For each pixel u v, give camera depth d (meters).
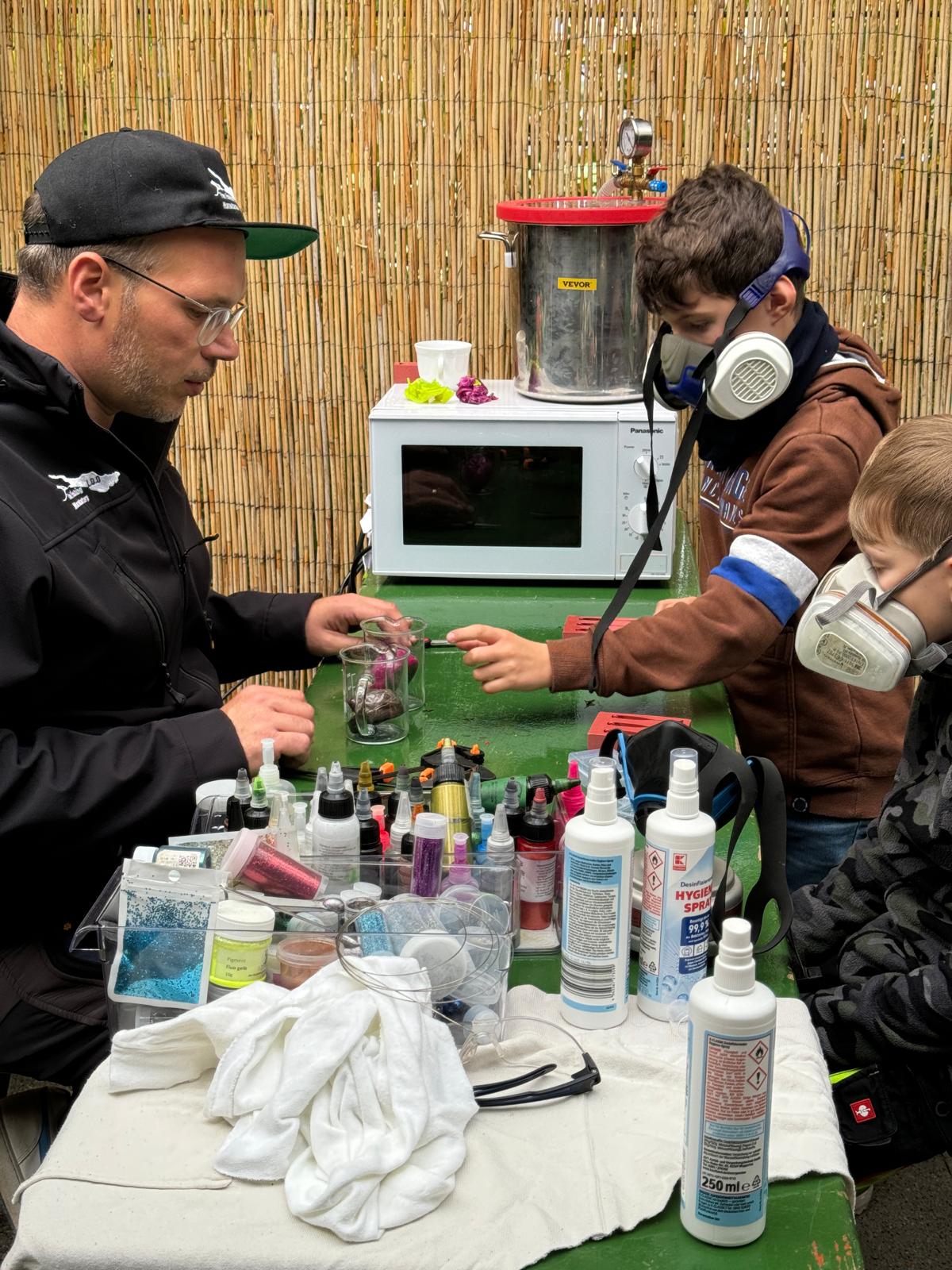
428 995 1.10
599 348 2.35
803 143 2.80
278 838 1.33
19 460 1.52
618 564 2.41
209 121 2.92
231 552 3.21
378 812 1.42
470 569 2.44
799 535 1.77
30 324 1.61
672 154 2.84
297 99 2.88
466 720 1.88
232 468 3.15
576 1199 0.98
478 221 2.93
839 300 2.88
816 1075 1.12
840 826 2.02
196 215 1.54
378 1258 0.93
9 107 2.96
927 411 2.94
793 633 1.93
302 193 2.94
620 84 2.81
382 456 2.37
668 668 1.78
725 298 1.76
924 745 1.48
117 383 1.62
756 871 1.46
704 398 1.79
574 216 2.23
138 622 1.60
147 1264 0.93
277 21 2.84
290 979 1.19
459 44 2.82
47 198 1.56
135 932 1.17
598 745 1.73
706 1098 0.92
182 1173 1.01
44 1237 0.95
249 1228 0.96
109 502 1.60
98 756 1.46
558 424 2.32
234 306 1.65
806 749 2.00
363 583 2.52
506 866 1.30
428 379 2.53
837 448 1.75
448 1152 1.01
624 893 1.18
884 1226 2.24
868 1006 1.41
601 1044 1.16
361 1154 0.97
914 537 1.33
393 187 2.93
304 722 1.62
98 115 2.95
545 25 2.79
